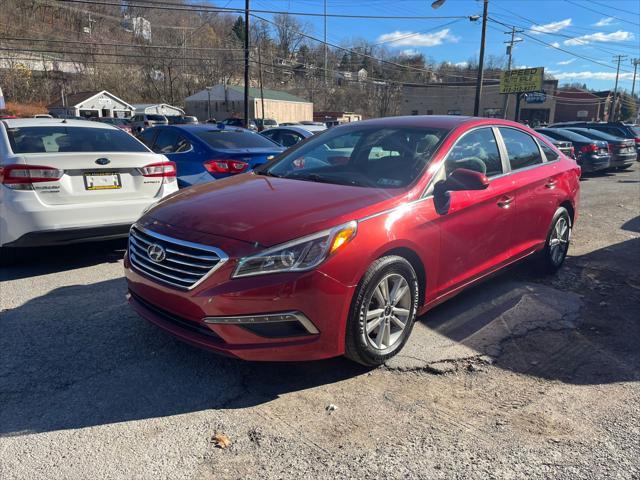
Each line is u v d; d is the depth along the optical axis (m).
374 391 3.11
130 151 5.73
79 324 3.96
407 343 3.73
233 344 2.89
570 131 16.19
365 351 3.19
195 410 2.88
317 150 4.41
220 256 2.87
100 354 3.49
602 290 4.98
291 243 2.88
